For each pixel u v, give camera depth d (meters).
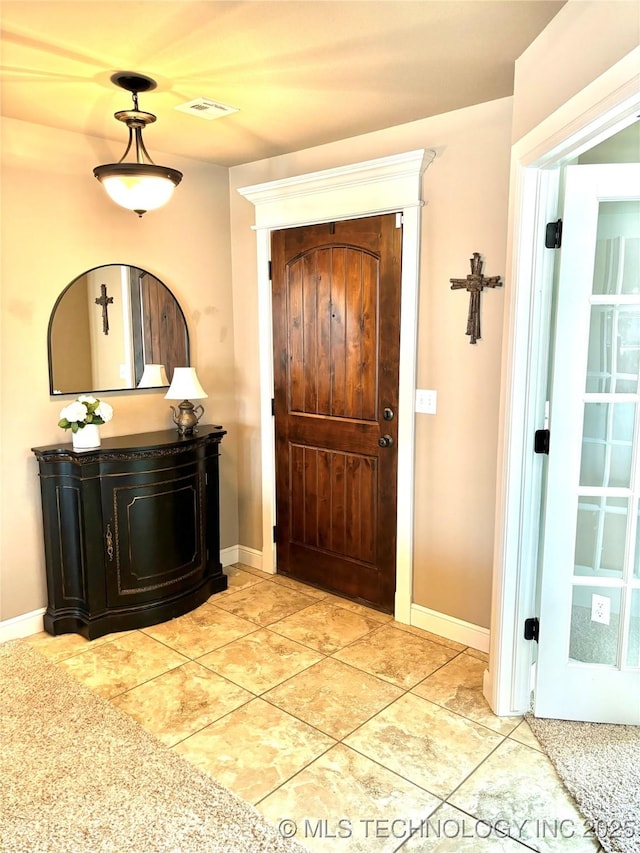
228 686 2.58
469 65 2.19
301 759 2.12
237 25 1.88
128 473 2.98
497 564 2.35
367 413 3.21
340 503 3.42
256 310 3.66
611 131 1.68
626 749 2.16
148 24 1.87
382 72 2.25
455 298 2.77
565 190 2.06
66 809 1.89
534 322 2.17
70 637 3.01
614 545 2.26
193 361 3.62
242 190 3.49
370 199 2.98
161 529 3.13
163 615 3.16
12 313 2.82
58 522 2.96
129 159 3.17
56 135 2.89
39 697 2.47
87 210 3.04
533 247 2.12
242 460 3.92
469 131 2.63
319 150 3.20
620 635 2.25
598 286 2.17
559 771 2.04
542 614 2.28
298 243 3.37
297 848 1.75
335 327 3.28
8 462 2.87
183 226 3.48
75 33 1.93
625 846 1.73
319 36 1.97
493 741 2.22
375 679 2.63
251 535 3.93
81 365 3.10
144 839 1.78
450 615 2.99
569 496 2.20
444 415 2.88
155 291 3.38
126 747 2.17
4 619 2.94
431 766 2.09
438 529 2.98
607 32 1.52
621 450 2.20
